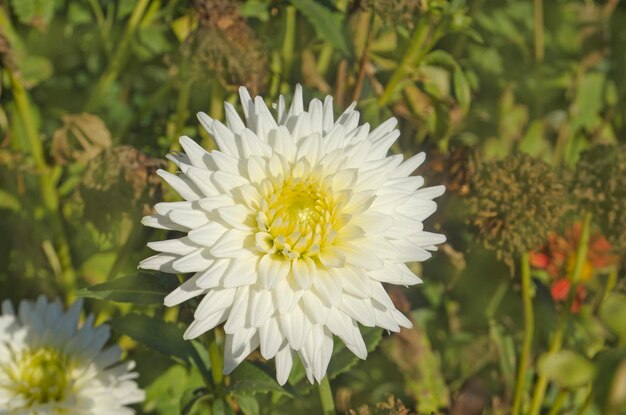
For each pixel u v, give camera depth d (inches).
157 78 37.5
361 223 26.2
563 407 34.6
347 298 25.9
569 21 39.8
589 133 39.1
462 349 35.4
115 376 30.4
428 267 36.0
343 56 33.7
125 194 31.1
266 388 28.5
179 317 32.3
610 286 34.6
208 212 25.8
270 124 26.5
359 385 34.1
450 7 32.2
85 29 37.6
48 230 35.0
